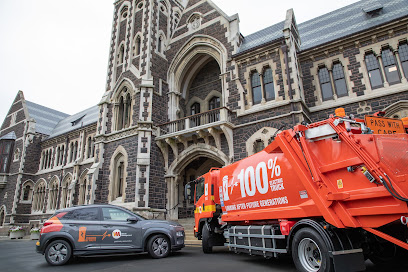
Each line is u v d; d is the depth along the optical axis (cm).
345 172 544
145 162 1767
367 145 514
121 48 2311
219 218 999
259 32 1922
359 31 1508
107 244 862
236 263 773
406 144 518
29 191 3173
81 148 2792
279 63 1603
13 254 1204
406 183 461
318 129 600
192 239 1417
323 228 533
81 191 2569
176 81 2133
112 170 1912
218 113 1839
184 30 2184
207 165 1916
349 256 512
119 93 2130
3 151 3406
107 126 2088
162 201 1792
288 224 632
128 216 928
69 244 842
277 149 702
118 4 2512
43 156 3284
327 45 1595
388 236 486
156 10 2236
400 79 1393
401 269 619
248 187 804
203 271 664
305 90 1631
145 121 1864
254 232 744
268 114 1555
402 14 1462
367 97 1436
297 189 637
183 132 1739
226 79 1781
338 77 1573
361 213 511
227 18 1927
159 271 679
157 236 920
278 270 660
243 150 1582
